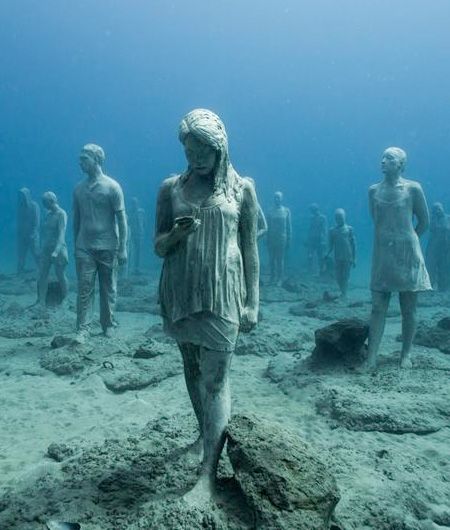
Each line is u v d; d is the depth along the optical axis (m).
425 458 2.45
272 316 6.37
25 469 2.34
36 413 3.10
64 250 6.05
